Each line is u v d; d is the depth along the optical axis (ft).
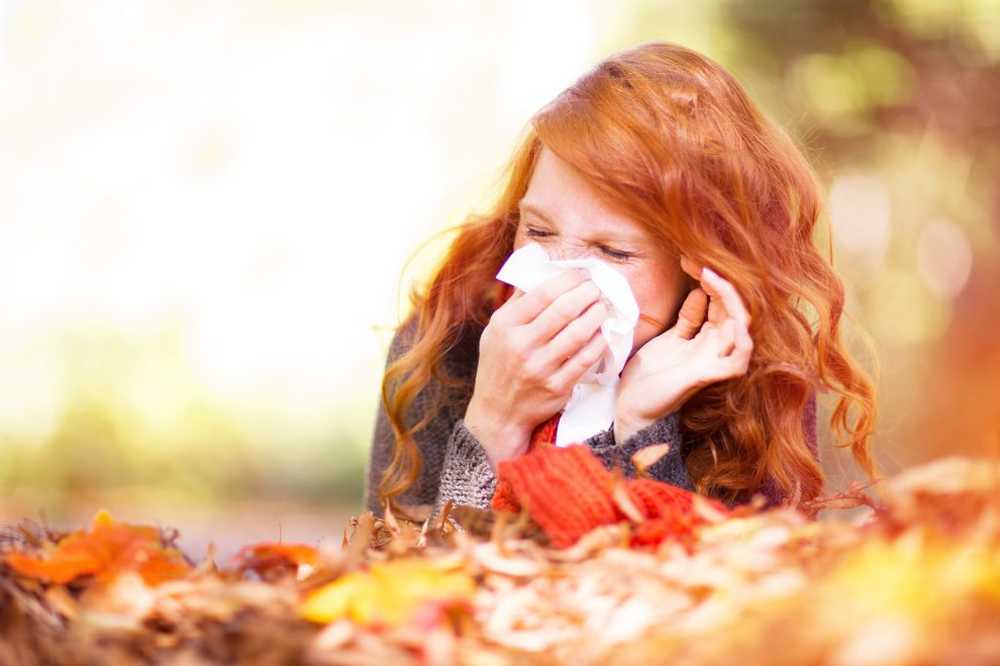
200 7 52.75
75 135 49.83
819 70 34.68
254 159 52.65
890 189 36.40
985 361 31.12
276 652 4.19
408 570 4.62
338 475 48.60
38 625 4.61
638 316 8.23
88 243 48.42
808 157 11.93
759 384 8.63
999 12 33.12
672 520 5.14
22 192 48.60
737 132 8.65
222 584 4.78
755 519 4.85
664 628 4.17
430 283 9.91
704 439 8.98
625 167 8.06
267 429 48.75
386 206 53.01
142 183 50.16
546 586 4.66
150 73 51.44
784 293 8.64
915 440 28.14
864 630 3.51
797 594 3.93
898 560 3.86
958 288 35.55
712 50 34.96
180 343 48.60
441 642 4.20
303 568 5.34
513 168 9.62
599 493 5.60
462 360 10.02
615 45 38.19
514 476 5.74
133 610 4.55
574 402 8.46
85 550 5.15
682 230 8.21
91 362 47.19
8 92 49.62
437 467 10.09
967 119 34.78
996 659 3.33
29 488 46.06
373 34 53.72
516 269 8.31
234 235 50.70
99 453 46.85
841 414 9.25
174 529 5.91
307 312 50.49
